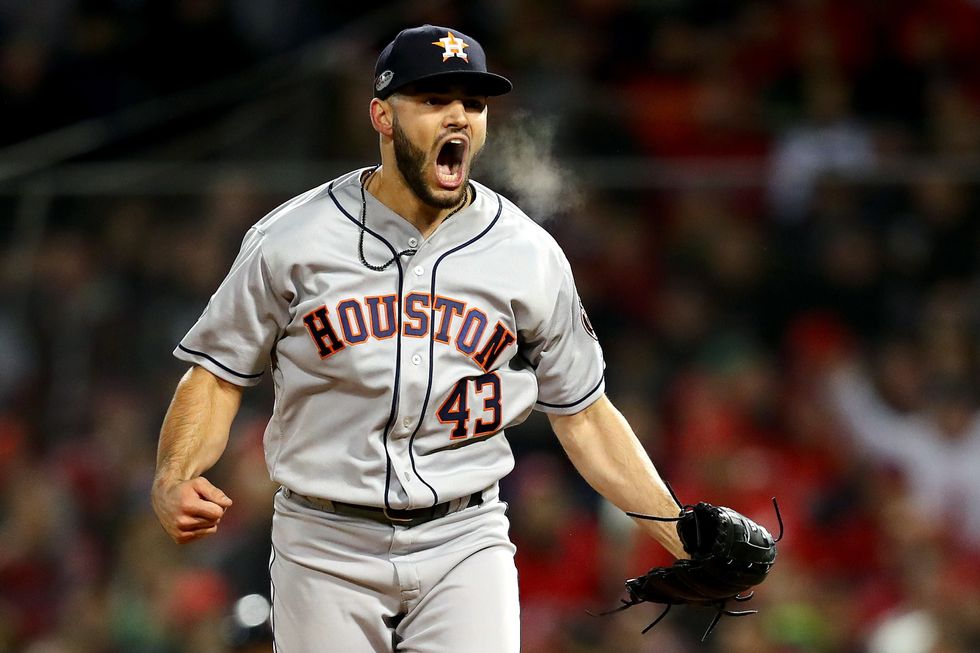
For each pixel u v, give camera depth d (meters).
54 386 22.31
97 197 22.42
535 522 22.09
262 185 22.45
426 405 10.92
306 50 28.73
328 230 11.03
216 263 22.12
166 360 22.19
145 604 21.70
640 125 23.34
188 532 10.32
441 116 10.73
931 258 23.20
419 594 11.19
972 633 22.19
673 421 22.80
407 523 11.14
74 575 21.95
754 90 28.56
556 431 12.18
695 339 23.12
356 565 11.07
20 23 29.12
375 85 11.09
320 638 11.11
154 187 22.36
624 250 23.02
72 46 28.98
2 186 22.42
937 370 23.14
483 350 11.09
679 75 28.53
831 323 23.25
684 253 23.12
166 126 23.02
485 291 11.11
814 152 23.75
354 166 22.75
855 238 23.27
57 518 22.08
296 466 11.13
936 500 22.88
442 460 11.15
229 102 23.14
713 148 23.73
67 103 28.34
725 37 29.00
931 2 29.44
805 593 22.20
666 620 21.86
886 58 29.09
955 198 23.31
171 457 10.82
